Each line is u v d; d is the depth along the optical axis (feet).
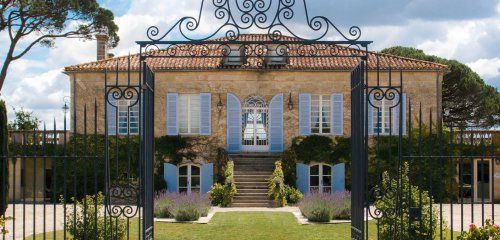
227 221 69.56
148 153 32.99
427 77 105.70
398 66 105.29
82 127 105.70
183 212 70.38
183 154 106.42
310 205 70.85
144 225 31.58
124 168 103.60
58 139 107.45
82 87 106.22
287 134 107.45
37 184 106.63
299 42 32.12
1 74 109.50
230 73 108.17
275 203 92.84
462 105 164.14
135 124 105.29
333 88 107.14
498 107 163.32
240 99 107.96
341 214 71.77
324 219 68.59
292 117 107.55
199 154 106.93
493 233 33.01
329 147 105.70
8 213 81.10
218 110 107.96
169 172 105.81
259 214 78.28
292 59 108.99
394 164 101.96
